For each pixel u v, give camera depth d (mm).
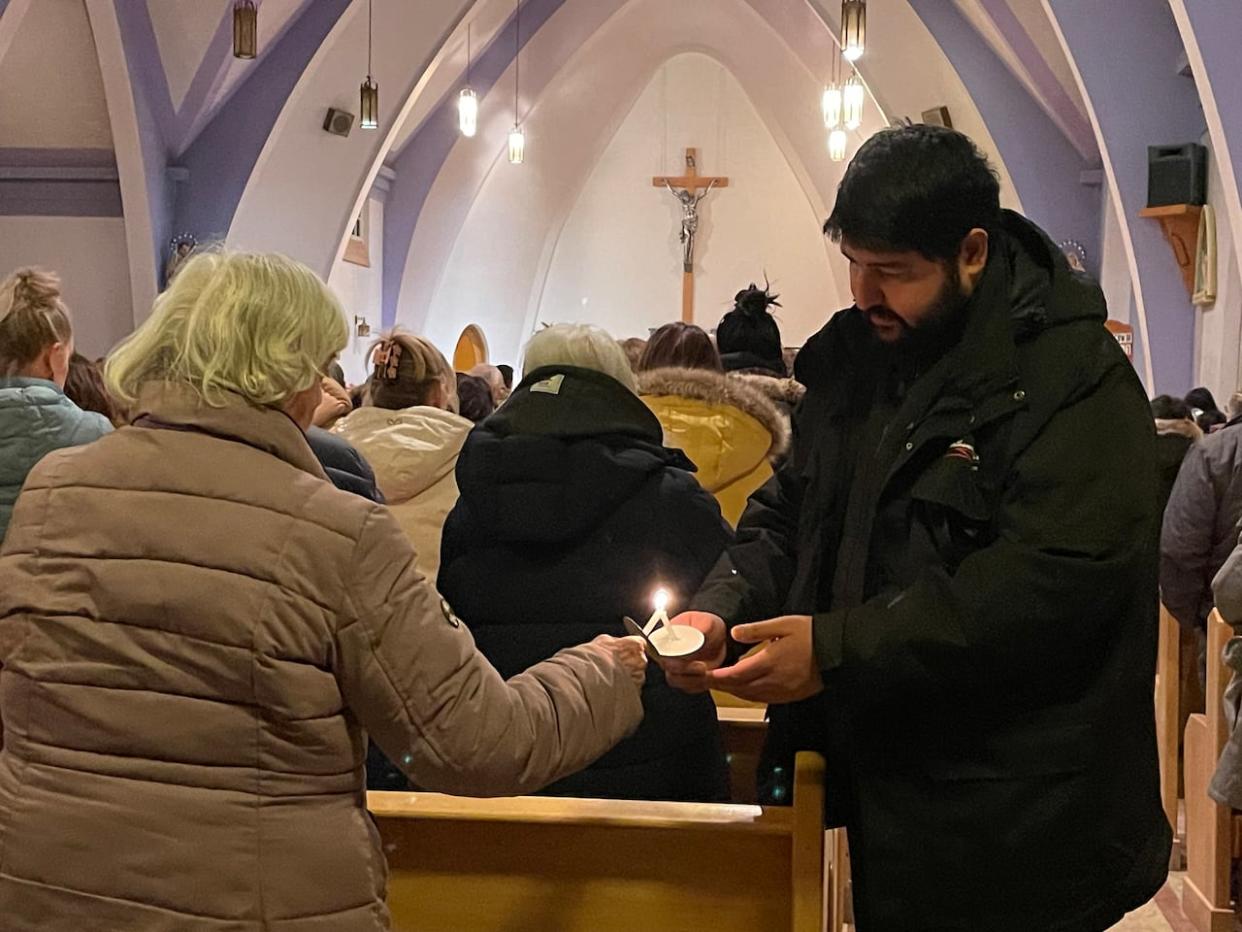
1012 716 1672
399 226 16203
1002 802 1659
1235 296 8047
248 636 1513
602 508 2303
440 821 1954
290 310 1610
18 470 3018
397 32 12148
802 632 1665
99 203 10734
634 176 18109
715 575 1938
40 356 3139
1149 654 1689
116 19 9703
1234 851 3826
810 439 1916
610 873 1929
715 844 1898
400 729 1572
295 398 1656
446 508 3355
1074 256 11875
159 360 1636
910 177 1621
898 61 12719
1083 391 1659
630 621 1728
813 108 17250
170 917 1513
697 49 17500
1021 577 1603
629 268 18203
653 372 3305
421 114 15633
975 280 1708
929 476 1693
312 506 1557
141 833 1518
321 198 12555
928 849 1693
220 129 11195
